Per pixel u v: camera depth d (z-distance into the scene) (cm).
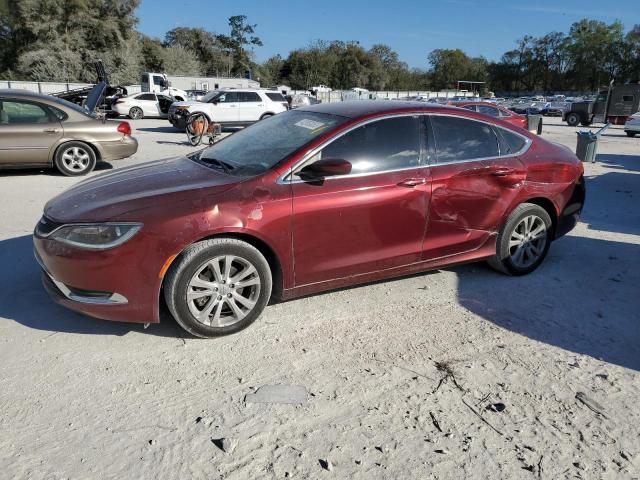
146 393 294
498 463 248
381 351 343
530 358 340
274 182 354
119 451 249
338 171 349
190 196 337
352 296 425
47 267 340
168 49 6719
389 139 395
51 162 912
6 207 692
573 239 602
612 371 328
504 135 453
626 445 262
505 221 449
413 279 463
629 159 1414
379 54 9950
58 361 323
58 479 231
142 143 1513
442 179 407
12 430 262
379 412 282
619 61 10444
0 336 349
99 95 1139
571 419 280
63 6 4916
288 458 247
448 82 11488
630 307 420
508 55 11550
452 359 336
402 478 237
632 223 693
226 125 1938
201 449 252
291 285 370
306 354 338
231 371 317
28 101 887
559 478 240
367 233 384
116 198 346
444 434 266
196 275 333
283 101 2050
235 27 7900
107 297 330
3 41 5194
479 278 471
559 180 473
